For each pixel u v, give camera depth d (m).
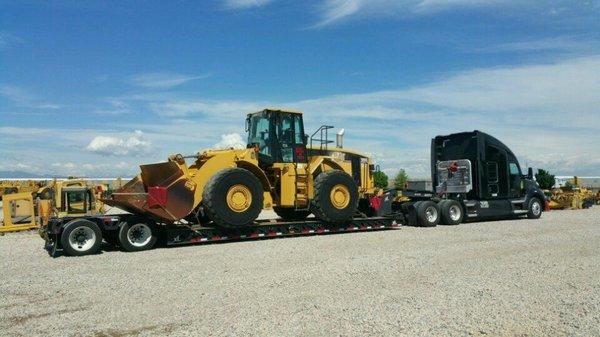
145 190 13.60
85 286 7.85
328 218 14.62
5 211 16.59
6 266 9.78
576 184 32.62
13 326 5.84
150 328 5.69
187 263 9.88
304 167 14.80
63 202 14.82
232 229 13.27
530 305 6.50
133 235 11.90
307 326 5.69
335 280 8.07
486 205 18.75
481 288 7.45
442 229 16.00
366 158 17.09
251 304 6.65
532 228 15.78
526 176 20.38
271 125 14.62
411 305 6.53
